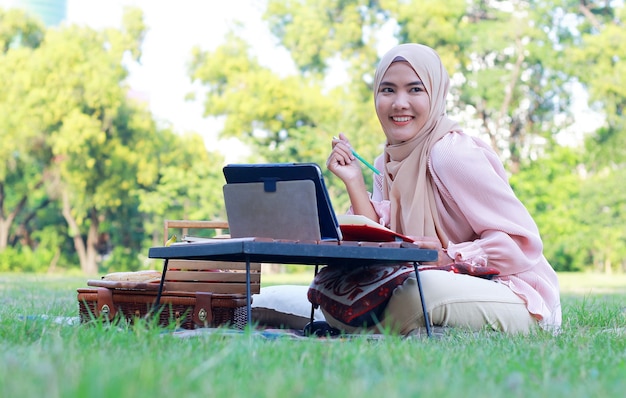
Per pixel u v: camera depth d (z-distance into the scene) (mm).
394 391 1889
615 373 2393
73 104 27688
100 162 28609
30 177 29797
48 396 1697
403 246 3428
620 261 28531
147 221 30516
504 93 26281
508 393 2049
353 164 4387
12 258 29953
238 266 4113
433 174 4141
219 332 3199
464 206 4027
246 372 2256
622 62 26156
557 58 26531
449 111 26922
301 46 27453
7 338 3029
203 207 28875
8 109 27688
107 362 2240
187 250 3502
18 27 29469
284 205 3393
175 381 1969
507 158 27469
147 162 28891
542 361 2578
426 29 26062
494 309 3791
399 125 4230
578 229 26688
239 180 3490
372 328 3842
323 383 2068
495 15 26500
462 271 3908
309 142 26688
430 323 3744
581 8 26750
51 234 31984
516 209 4016
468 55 26484
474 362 2576
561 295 9953
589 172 28250
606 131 26875
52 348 2590
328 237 3434
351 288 3787
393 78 4230
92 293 4109
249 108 27344
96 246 30344
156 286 3957
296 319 4445
